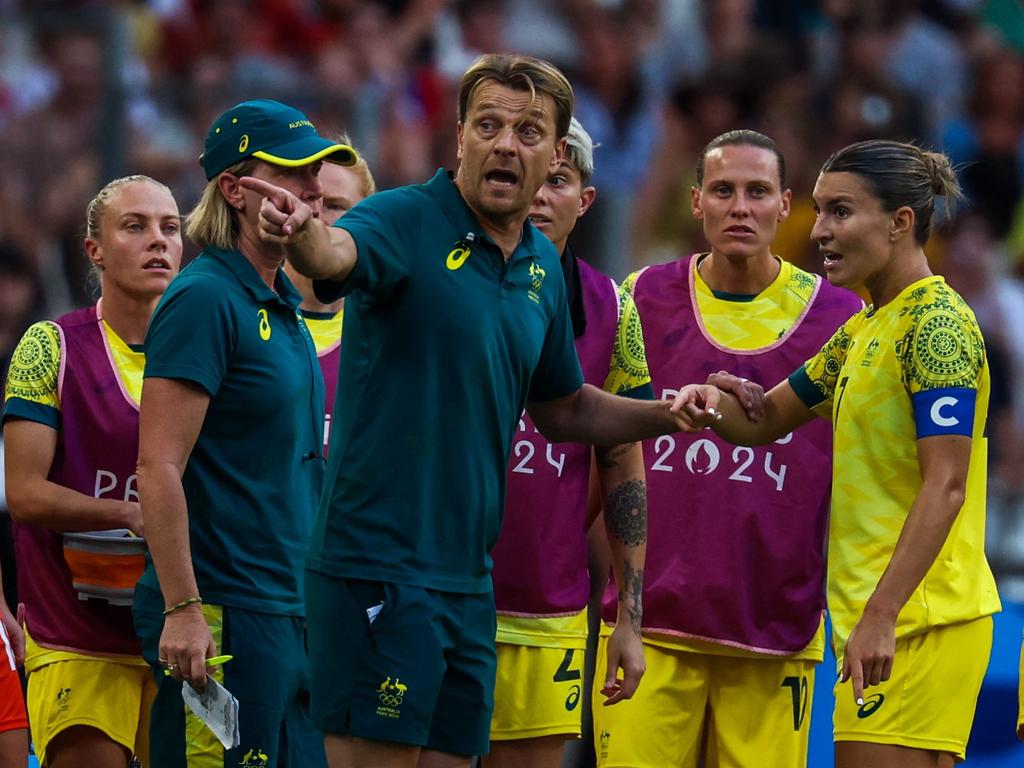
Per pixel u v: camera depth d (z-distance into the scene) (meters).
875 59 40.88
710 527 19.48
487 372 14.45
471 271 14.43
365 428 14.38
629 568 18.23
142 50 38.16
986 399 17.38
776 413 17.80
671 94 38.56
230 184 16.48
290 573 16.64
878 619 16.11
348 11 41.12
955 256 39.31
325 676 14.54
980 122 44.38
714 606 19.39
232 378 16.20
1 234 31.50
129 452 18.86
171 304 15.98
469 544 14.63
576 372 16.08
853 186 17.03
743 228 19.50
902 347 16.86
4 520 23.98
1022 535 30.11
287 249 13.07
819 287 20.14
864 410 17.08
